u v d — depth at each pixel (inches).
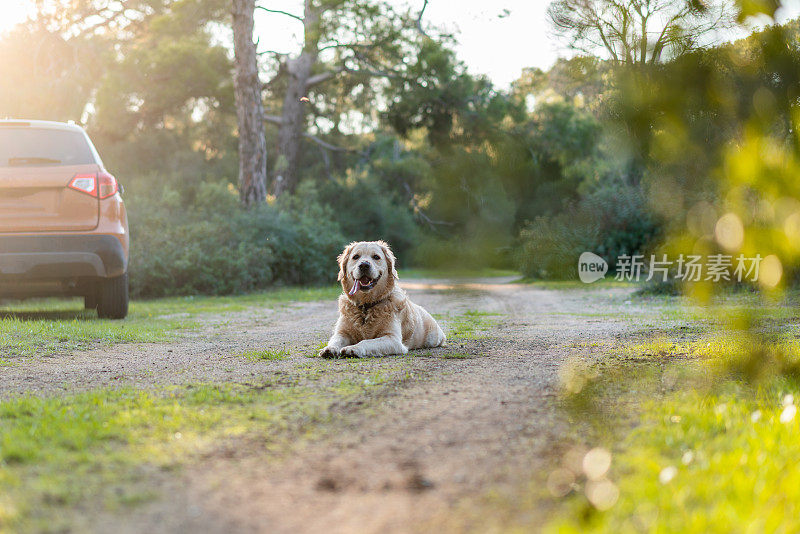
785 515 84.8
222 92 1198.3
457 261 1130.0
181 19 1175.6
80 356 240.4
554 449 117.6
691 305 99.0
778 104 82.6
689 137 85.7
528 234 204.7
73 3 1304.1
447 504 95.2
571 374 132.2
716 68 83.8
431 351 254.2
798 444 112.3
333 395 163.6
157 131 1320.1
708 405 143.2
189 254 683.4
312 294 697.6
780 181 82.7
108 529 86.7
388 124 1300.4
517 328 339.0
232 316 439.5
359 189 1352.1
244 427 133.2
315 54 1268.5
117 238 359.6
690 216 87.7
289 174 1322.6
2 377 196.4
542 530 86.0
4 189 340.8
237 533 86.1
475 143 1164.5
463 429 131.3
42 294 390.9
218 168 1369.3
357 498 97.6
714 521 82.1
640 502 89.7
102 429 127.7
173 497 97.4
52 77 1268.5
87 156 364.2
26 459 111.6
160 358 235.0
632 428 129.2
